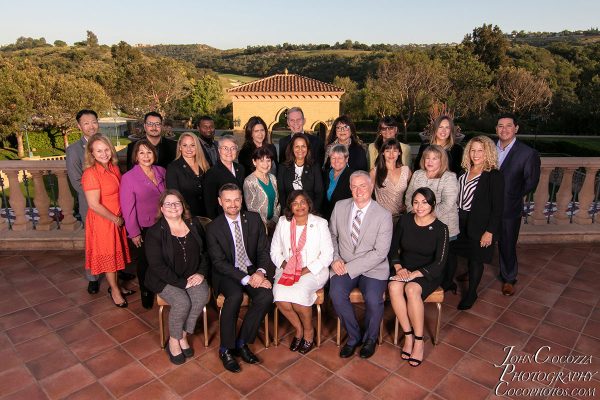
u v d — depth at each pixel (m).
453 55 46.28
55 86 29.11
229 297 3.18
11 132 26.75
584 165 5.41
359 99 37.06
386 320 3.86
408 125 34.62
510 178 4.12
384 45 90.25
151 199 3.84
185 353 3.28
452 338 3.52
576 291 4.31
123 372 3.11
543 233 5.44
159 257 3.23
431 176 3.83
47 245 5.25
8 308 3.97
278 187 4.24
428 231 3.40
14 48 115.94
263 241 3.58
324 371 3.13
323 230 3.44
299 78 22.27
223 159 3.96
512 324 3.73
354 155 4.68
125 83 44.09
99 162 3.77
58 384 2.98
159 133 4.45
